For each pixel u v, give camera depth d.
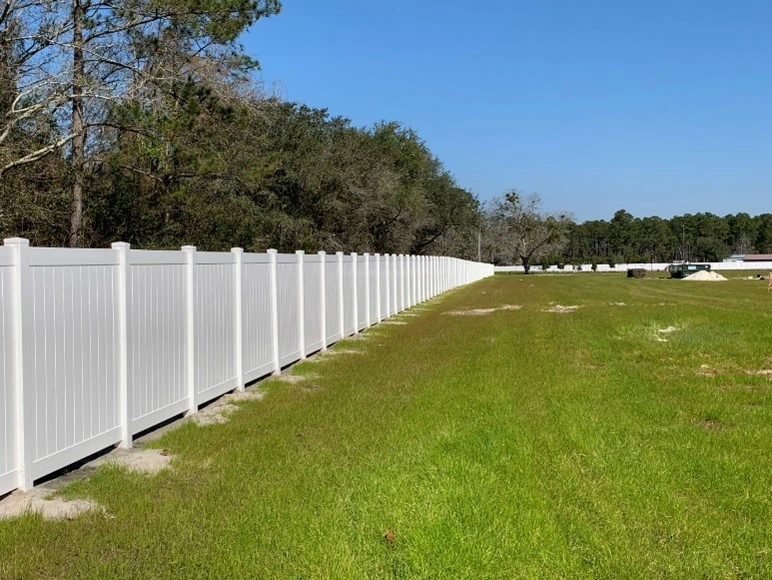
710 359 12.66
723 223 162.00
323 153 39.62
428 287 36.09
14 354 5.35
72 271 6.03
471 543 4.32
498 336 16.83
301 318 12.91
